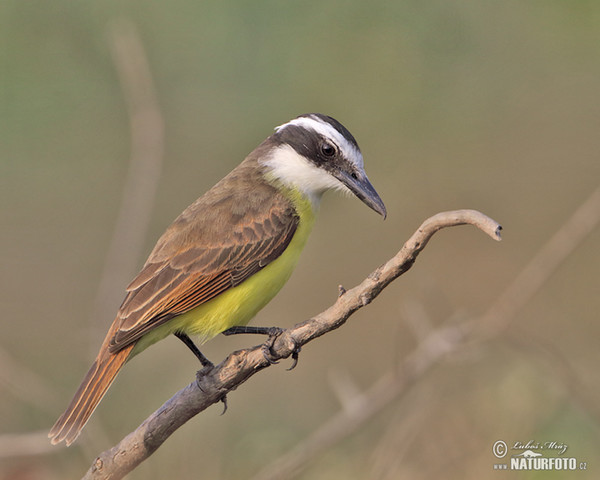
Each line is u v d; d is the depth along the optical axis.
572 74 17.14
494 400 10.70
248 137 16.58
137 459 7.12
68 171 16.78
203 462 10.80
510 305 10.82
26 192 16.69
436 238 16.42
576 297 14.73
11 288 15.78
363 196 9.03
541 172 16.91
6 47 16.05
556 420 10.36
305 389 13.69
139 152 11.45
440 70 17.05
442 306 13.58
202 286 8.34
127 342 7.93
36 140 16.64
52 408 11.70
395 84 16.92
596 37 17.03
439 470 10.49
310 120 9.20
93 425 10.55
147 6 16.19
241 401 12.89
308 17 16.72
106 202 16.83
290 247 8.77
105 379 7.75
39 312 15.38
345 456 11.07
